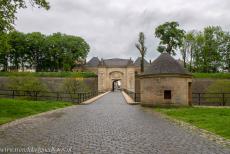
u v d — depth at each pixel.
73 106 28.55
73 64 103.31
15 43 93.75
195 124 15.12
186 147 9.43
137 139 10.80
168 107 26.81
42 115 19.47
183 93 27.23
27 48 95.81
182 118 17.69
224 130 12.65
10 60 97.00
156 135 11.70
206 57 80.19
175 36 77.75
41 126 14.13
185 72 27.62
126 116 18.97
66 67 99.12
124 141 10.41
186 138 11.06
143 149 9.10
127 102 33.84
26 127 13.79
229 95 45.59
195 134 11.98
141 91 29.03
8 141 10.30
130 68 103.06
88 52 107.31
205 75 71.75
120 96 55.38
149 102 27.77
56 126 14.13
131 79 103.12
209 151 8.86
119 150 8.95
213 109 22.78
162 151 8.84
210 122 15.36
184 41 81.69
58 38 99.94
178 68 27.38
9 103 24.14
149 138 11.02
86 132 12.34
